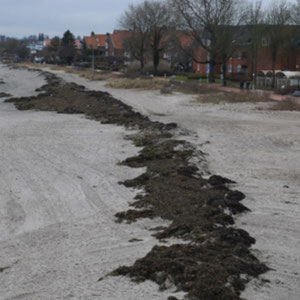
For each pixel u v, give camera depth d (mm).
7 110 31172
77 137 19609
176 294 6109
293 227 9164
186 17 56031
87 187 12398
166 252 7344
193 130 21500
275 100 36344
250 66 67812
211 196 10805
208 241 7918
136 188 12109
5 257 8039
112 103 32625
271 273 6969
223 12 54406
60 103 33188
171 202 10531
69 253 8062
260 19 52969
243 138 19281
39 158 15797
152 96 39844
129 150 16922
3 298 6355
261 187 11977
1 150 17078
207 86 47969
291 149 17234
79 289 6461
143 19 71188
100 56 106500
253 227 9148
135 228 9273
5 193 12008
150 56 79250
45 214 10422
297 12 51906
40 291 6520
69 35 117250
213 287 6102
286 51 55469
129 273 6805
